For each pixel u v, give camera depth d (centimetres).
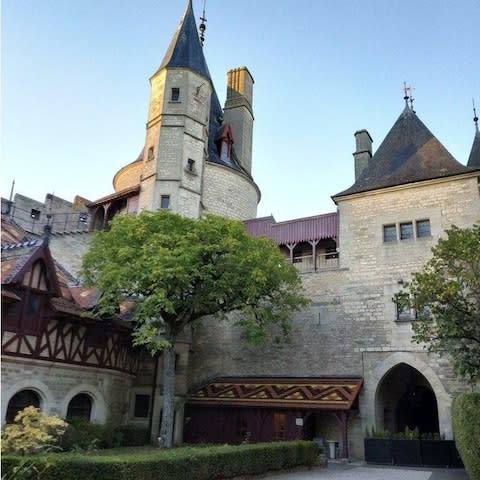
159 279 1614
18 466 820
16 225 2281
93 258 1784
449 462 1670
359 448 1948
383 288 2117
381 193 2252
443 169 2166
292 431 1925
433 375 1905
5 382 1493
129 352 2098
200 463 1107
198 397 2202
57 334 1684
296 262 2470
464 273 1401
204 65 2983
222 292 1755
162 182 2586
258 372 2295
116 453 1456
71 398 1736
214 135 3134
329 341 2170
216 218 1844
